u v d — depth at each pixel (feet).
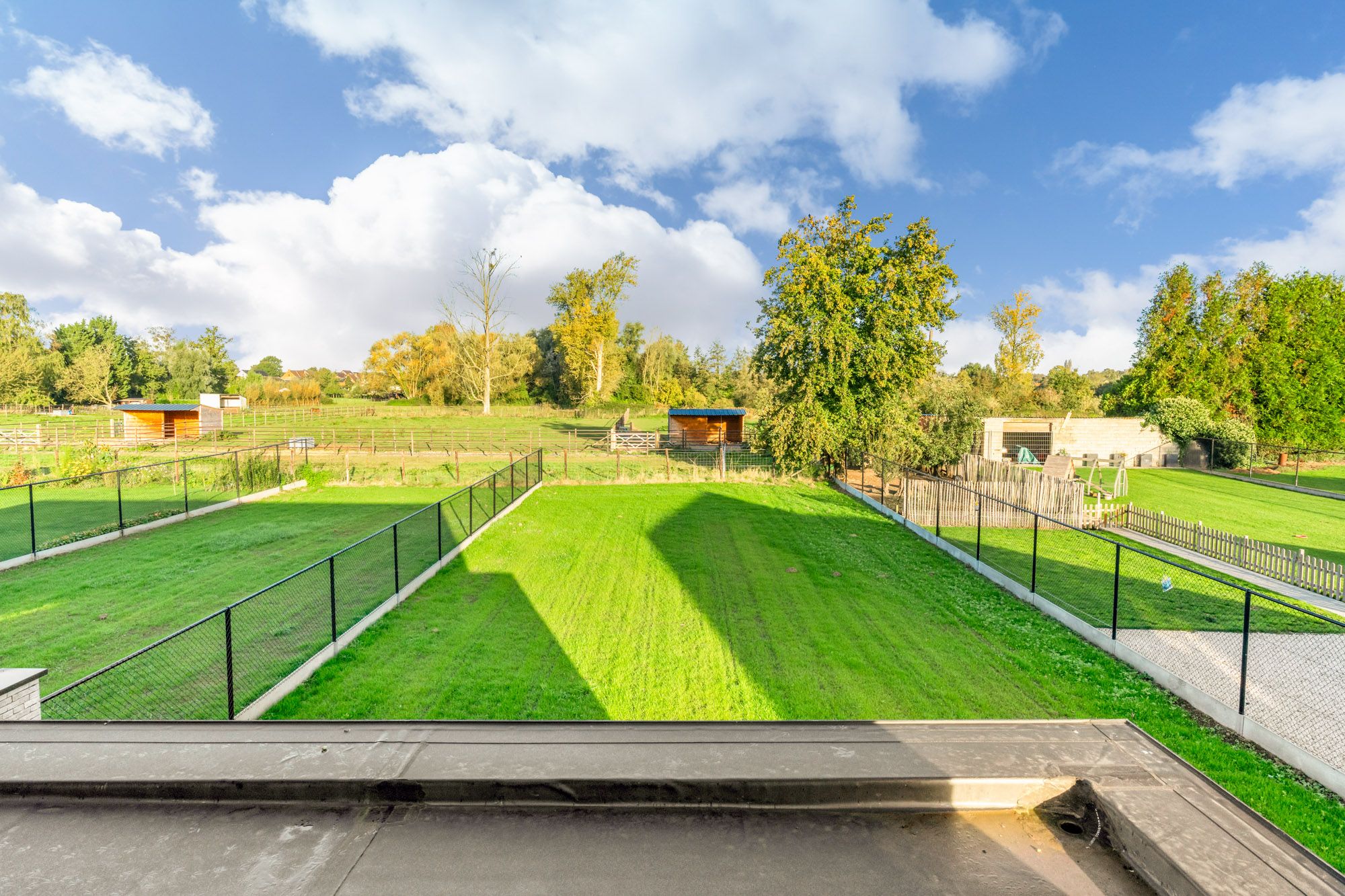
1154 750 8.82
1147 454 113.19
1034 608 38.86
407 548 49.85
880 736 9.14
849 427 87.71
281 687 26.09
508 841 7.57
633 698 26.48
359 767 8.39
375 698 26.13
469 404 251.19
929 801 8.10
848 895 6.79
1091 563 47.80
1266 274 119.03
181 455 120.37
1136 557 49.80
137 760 8.64
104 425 174.40
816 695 26.99
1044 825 7.93
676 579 44.55
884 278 89.04
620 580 44.11
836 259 91.35
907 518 62.54
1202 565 47.44
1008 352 182.60
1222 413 116.88
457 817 7.97
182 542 53.88
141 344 282.56
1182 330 120.98
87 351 245.24
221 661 28.86
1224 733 23.77
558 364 271.69
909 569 47.60
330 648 30.17
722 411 149.38
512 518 63.41
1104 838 7.68
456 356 247.91
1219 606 37.37
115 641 31.94
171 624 34.09
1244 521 64.69
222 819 7.98
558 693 26.89
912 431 87.86
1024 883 7.00
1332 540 56.18
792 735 9.15
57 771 8.39
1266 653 30.09
